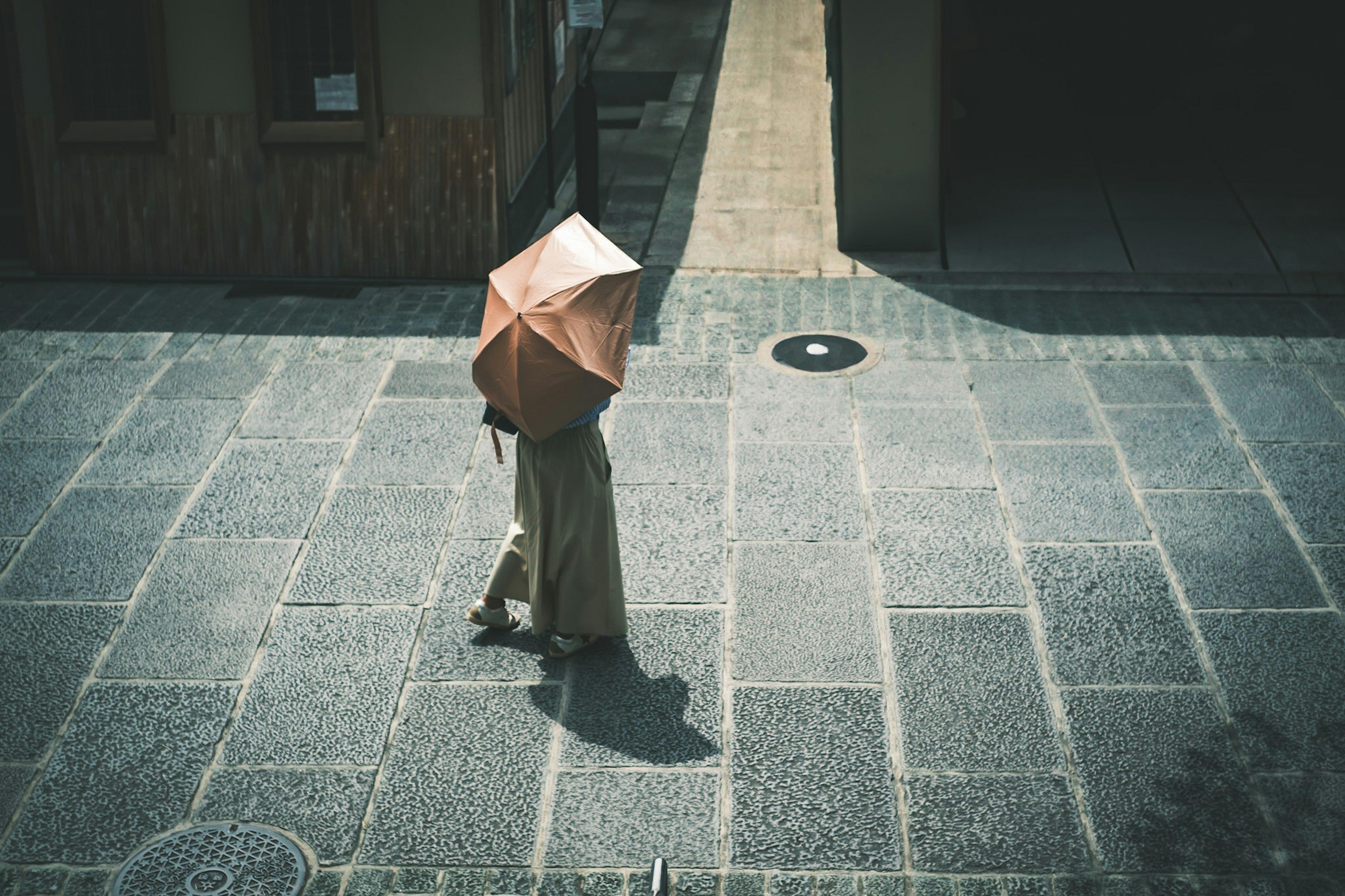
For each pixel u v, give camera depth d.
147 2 9.15
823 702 5.11
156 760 4.84
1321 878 4.21
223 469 6.95
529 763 4.82
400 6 9.15
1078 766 4.74
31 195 9.73
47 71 9.45
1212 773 4.68
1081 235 10.34
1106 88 14.04
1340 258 9.68
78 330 8.81
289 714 5.09
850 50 9.52
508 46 9.63
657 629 5.59
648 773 4.76
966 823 4.49
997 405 7.57
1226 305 8.98
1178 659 5.32
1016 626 5.55
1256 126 12.90
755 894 4.21
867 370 8.07
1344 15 14.78
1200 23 14.98
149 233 9.78
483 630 5.61
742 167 11.93
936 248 10.08
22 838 4.48
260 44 9.21
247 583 5.94
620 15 16.41
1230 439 7.11
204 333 8.77
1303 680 5.16
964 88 14.24
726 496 6.63
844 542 6.21
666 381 7.94
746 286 9.48
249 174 9.61
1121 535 6.22
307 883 4.29
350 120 9.52
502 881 4.29
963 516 6.41
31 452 7.13
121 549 6.21
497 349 4.75
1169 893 4.18
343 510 6.54
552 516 5.07
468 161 9.49
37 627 5.62
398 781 4.74
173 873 4.32
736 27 15.79
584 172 10.33
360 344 8.58
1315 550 6.05
